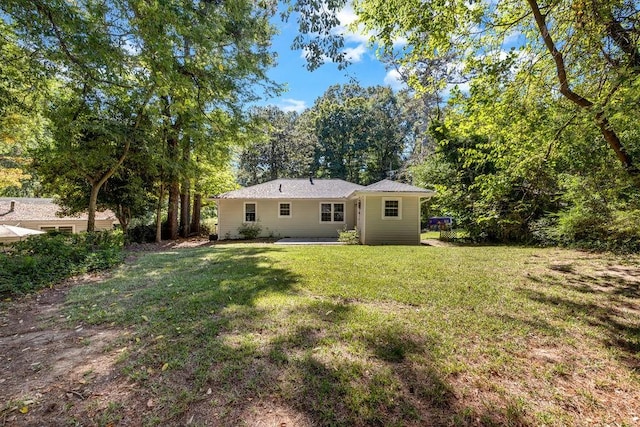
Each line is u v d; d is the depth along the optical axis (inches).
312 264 276.5
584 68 184.7
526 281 216.5
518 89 225.3
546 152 245.8
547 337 127.0
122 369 101.2
